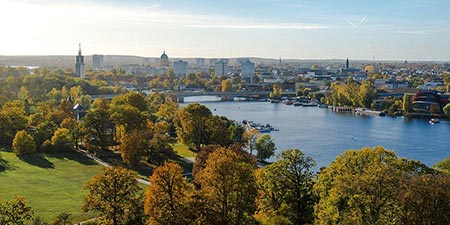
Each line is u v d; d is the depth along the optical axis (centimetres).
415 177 8075
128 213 10300
